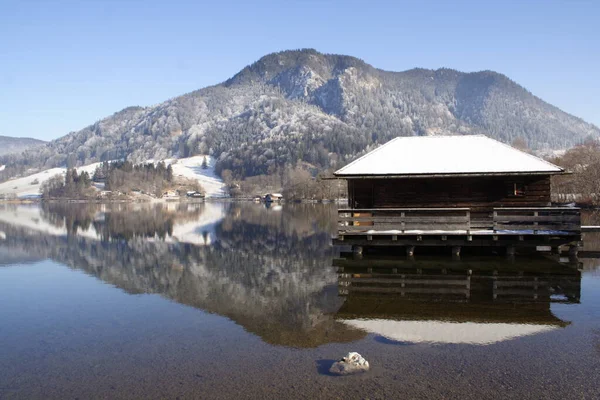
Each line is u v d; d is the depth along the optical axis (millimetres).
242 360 10781
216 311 15047
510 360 10555
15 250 30484
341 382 9523
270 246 31297
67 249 30875
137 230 44906
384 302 15688
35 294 18031
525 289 17062
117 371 10406
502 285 17703
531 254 23625
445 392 9070
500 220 21844
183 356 11148
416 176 22875
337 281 19172
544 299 15703
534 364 10328
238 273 21562
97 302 16594
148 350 11625
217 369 10320
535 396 8938
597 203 67312
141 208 108688
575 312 14172
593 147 84438
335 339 12055
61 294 17984
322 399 8852
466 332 12430
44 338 12812
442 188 24297
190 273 21812
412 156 24531
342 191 138500
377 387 9281
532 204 23734
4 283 20156
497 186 24000
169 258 26500
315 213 72500
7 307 16109
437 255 23297
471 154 24297
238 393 9172
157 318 14406
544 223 22922
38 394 9414
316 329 12922
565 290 16875
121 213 82312
